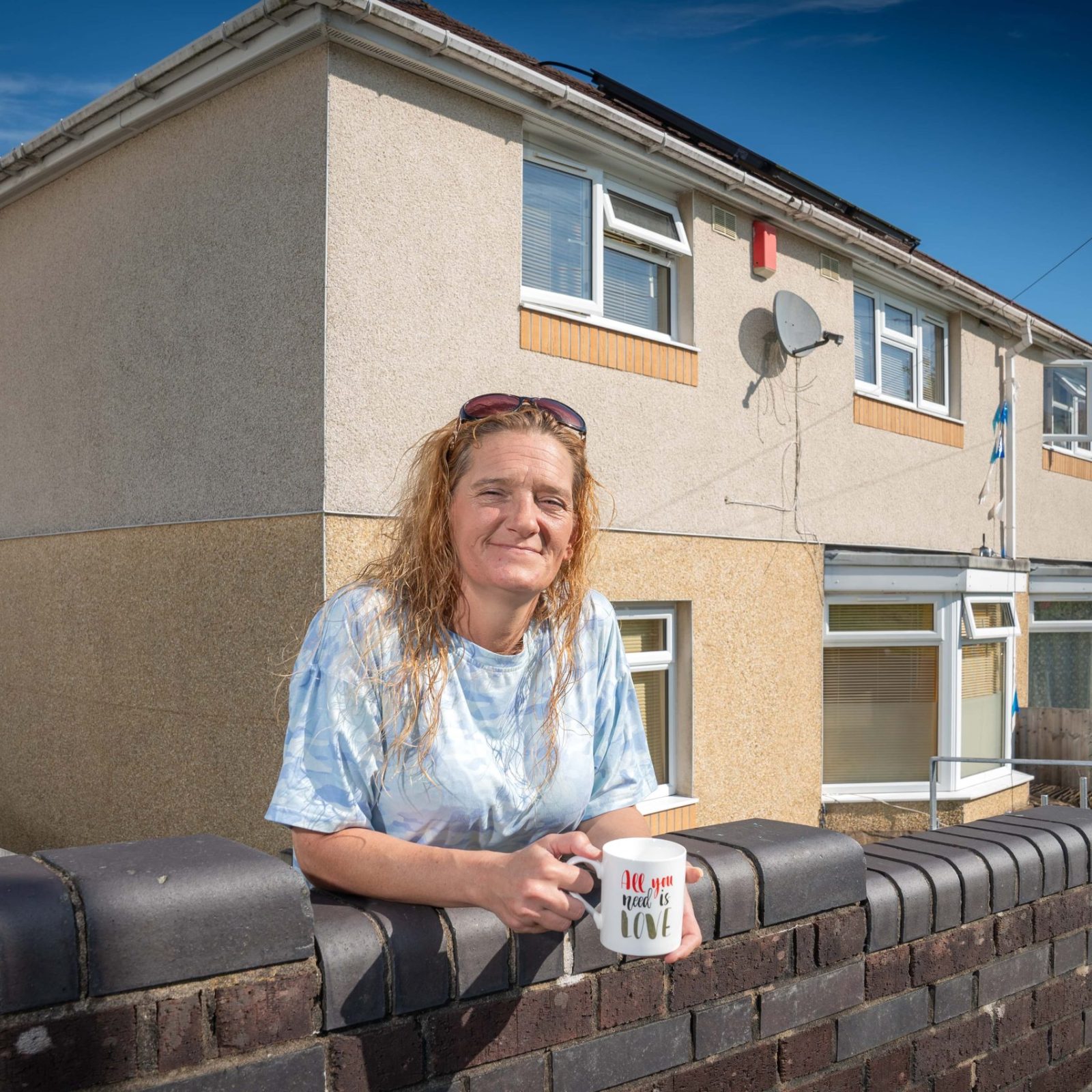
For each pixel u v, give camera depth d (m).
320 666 1.56
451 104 6.18
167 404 6.53
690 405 7.82
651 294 7.87
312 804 1.51
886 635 9.74
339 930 1.43
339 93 5.58
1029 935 2.41
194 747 6.23
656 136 7.09
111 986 1.23
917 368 10.80
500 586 1.60
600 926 1.44
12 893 1.22
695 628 7.83
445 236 6.12
